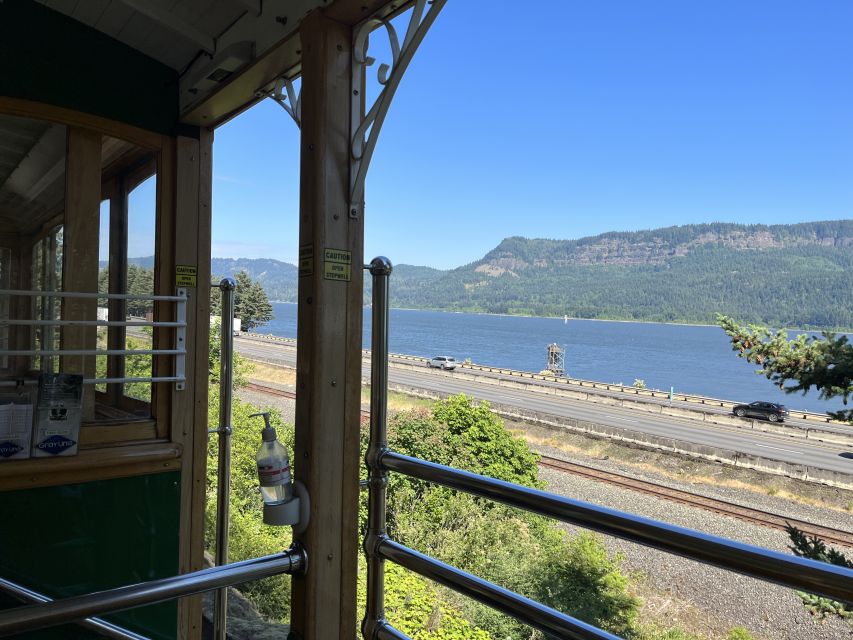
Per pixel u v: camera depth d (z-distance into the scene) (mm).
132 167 3020
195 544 3057
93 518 2740
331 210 1818
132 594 1279
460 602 9438
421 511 12070
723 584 10812
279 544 10781
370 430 1604
